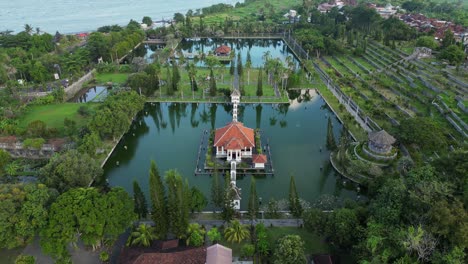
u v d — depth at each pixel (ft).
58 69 647.15
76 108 516.73
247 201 326.65
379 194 262.26
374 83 588.09
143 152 421.59
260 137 450.71
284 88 607.37
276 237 271.69
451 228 198.08
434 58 643.86
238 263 249.75
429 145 350.23
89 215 233.76
